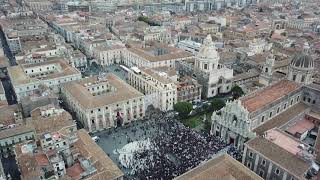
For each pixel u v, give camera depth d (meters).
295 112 145.25
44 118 136.25
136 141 137.12
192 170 97.88
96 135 146.75
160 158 122.50
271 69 178.12
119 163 123.00
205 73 186.50
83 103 149.00
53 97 156.25
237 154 127.06
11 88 198.75
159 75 179.50
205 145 132.00
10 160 125.62
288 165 101.88
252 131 128.25
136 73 196.62
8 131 126.94
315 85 154.00
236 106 128.62
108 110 150.75
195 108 169.62
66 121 135.88
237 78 195.25
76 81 175.38
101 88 174.25
